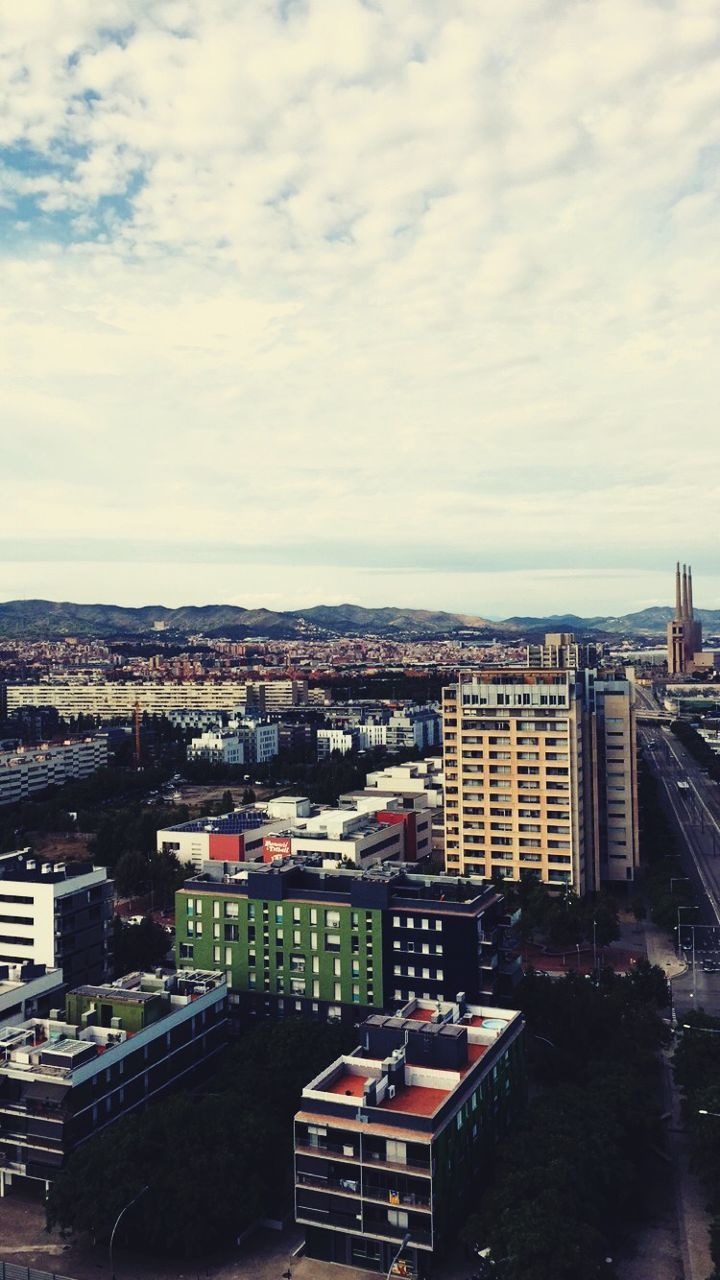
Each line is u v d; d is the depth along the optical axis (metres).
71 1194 119.25
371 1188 115.88
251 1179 123.50
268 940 186.25
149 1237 119.88
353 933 180.25
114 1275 117.38
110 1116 136.38
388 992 178.12
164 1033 148.75
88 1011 148.50
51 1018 151.25
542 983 183.88
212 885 192.25
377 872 189.38
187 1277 117.00
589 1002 174.12
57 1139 127.94
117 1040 141.62
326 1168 118.38
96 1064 134.12
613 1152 125.69
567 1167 119.06
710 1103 132.75
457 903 174.62
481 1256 113.88
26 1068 133.12
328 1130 118.38
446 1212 116.81
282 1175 132.75
